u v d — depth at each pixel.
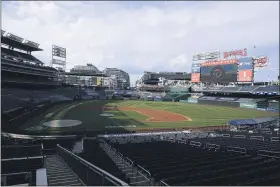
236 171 10.24
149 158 14.25
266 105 79.44
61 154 19.09
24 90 74.56
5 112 36.84
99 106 75.62
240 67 86.81
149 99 116.38
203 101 96.06
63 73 116.69
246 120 45.72
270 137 27.36
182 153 16.22
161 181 8.68
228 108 77.75
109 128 39.88
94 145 24.28
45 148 25.94
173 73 189.88
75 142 27.75
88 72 164.00
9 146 21.02
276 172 10.14
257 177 9.44
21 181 11.65
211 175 9.62
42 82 88.56
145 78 183.50
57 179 10.50
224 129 40.50
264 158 13.59
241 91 91.00
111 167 12.22
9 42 80.38
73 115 53.09
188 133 34.69
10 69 69.31
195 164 11.91
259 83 100.00
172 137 31.28
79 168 10.48
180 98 111.38
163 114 60.66
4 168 14.02
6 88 68.31
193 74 104.25
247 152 16.28
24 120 40.31
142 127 42.06
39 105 55.72
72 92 106.50
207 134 33.66
